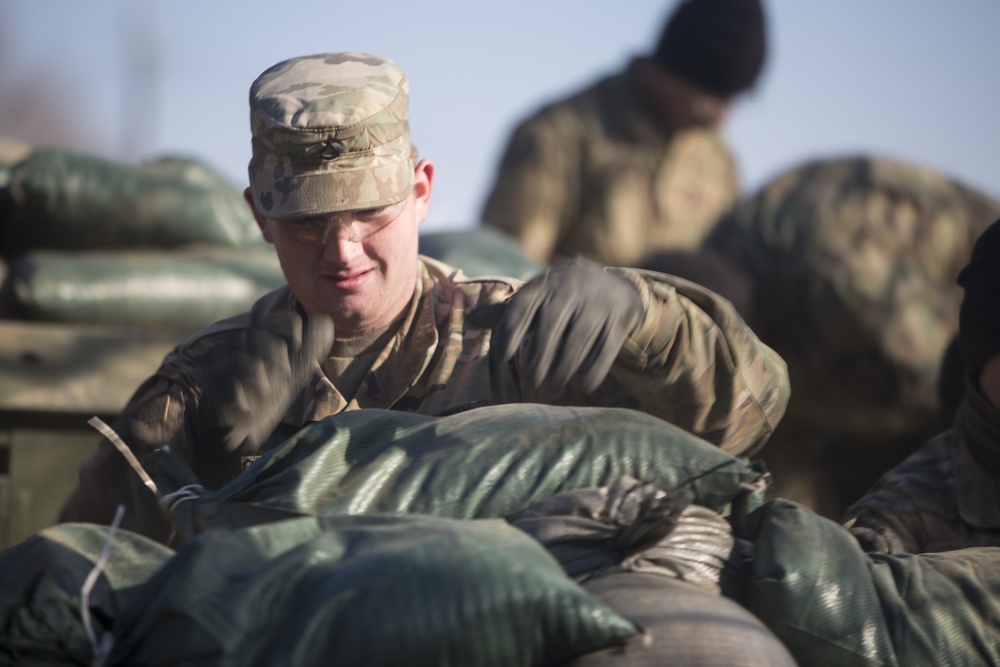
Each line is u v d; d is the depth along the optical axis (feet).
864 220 30.27
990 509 17.04
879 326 29.40
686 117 36.81
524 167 36.94
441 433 13.48
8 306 28.22
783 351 30.45
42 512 27.09
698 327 15.51
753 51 36.11
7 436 27.07
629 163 36.94
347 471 13.12
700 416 16.06
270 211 17.01
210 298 29.55
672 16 36.83
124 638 11.19
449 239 29.55
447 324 18.43
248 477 13.30
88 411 27.27
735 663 11.06
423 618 10.50
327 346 17.25
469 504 12.79
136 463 14.97
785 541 12.85
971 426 17.44
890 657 12.50
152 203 30.63
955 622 13.10
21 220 30.01
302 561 11.12
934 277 30.37
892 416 30.01
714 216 38.22
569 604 10.66
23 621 11.55
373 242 17.37
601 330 13.98
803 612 12.39
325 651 10.50
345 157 16.79
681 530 12.62
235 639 10.51
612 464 13.21
